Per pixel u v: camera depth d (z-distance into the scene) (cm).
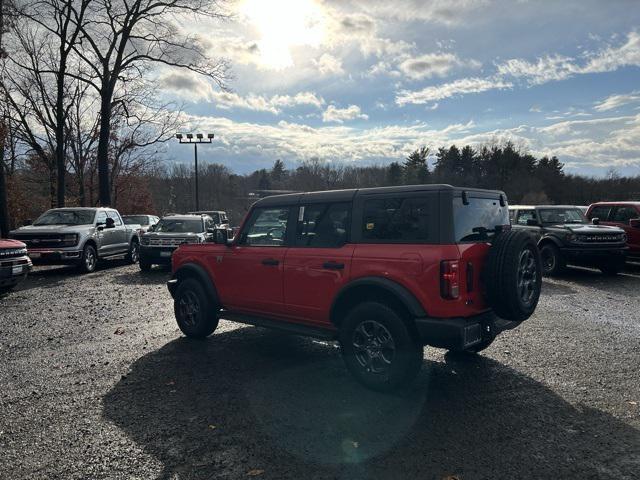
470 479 300
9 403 422
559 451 334
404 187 445
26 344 617
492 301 430
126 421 383
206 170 9056
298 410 404
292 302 519
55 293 1016
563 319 744
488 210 472
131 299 943
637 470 311
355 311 450
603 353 565
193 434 361
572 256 1155
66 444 346
